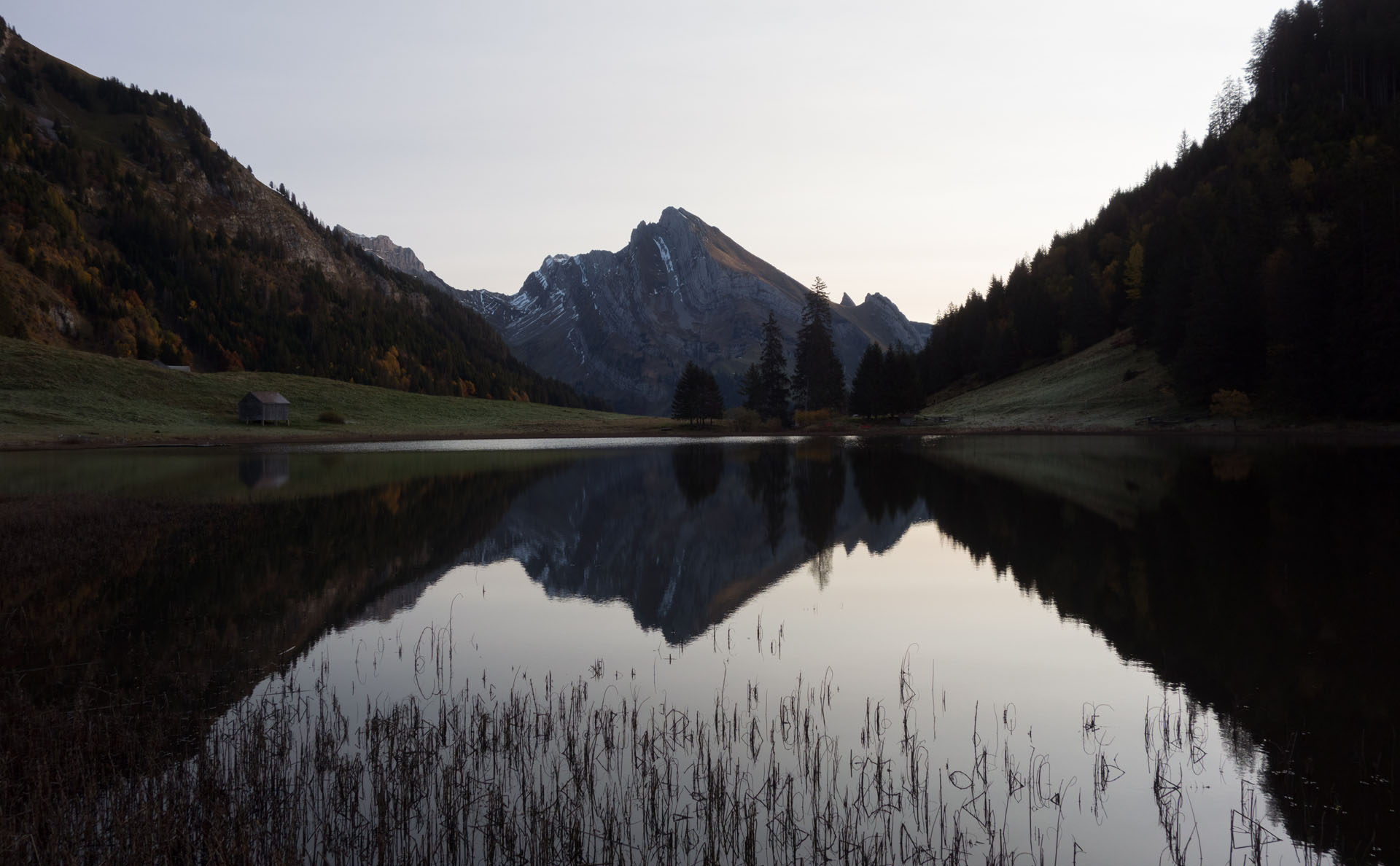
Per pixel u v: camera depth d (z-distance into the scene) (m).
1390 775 10.28
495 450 79.25
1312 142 127.00
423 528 30.33
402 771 10.02
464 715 12.35
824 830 8.98
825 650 15.97
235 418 107.88
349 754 10.66
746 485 45.03
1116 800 9.84
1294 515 29.06
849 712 12.70
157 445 80.94
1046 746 11.41
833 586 21.33
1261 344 84.06
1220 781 10.23
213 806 8.66
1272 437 68.88
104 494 37.16
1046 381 118.56
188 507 33.34
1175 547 24.34
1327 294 76.62
